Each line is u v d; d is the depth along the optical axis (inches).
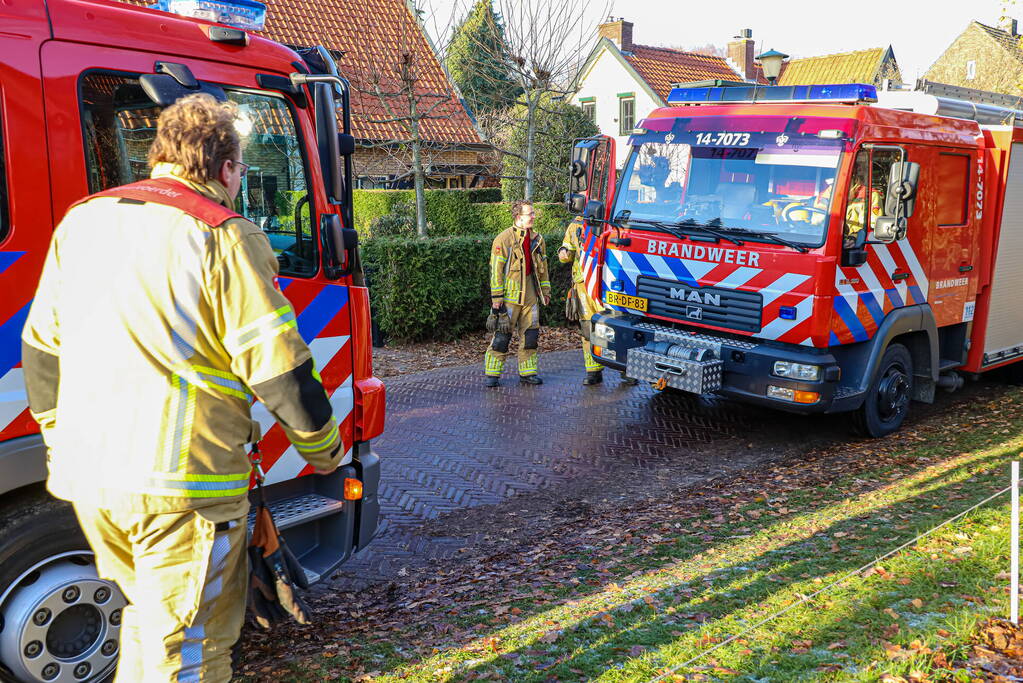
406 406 357.1
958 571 165.6
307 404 95.0
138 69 132.9
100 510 94.1
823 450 298.0
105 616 130.3
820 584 165.2
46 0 124.6
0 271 120.3
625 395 378.9
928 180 308.2
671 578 178.2
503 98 840.9
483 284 503.5
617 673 132.3
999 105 373.7
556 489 261.7
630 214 323.6
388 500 250.7
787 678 125.6
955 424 330.0
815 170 276.1
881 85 342.0
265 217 149.3
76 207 97.9
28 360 100.9
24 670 123.6
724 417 343.9
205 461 94.0
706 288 296.5
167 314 91.0
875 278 291.4
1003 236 350.0
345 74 724.0
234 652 136.4
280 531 150.9
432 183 914.7
